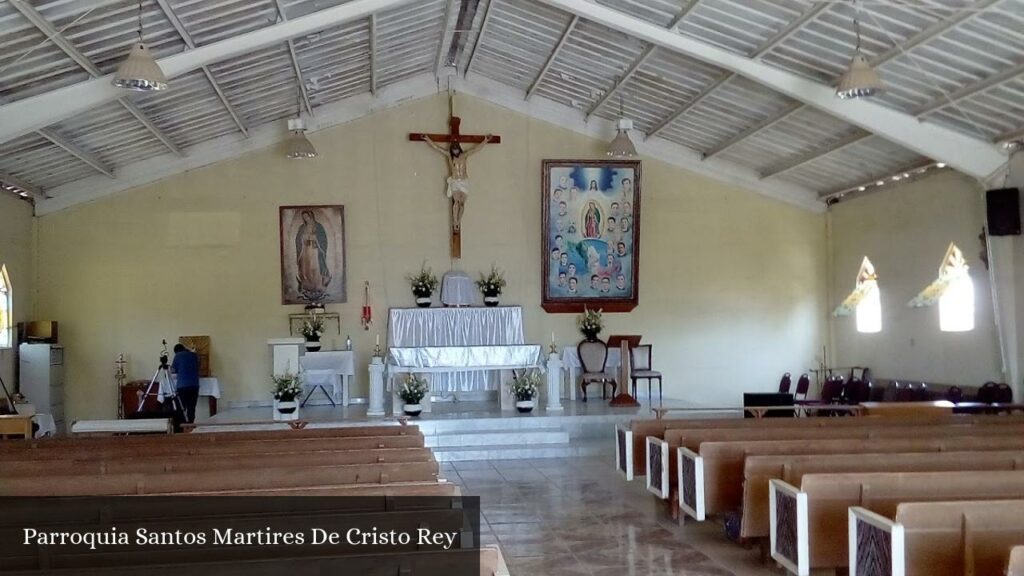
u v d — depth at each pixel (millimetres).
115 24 9859
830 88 11852
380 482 5320
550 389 14312
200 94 13125
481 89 16438
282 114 15617
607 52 13664
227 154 15836
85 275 15344
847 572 5602
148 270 15539
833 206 16719
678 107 14875
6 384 13820
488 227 16453
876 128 11953
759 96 13320
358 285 16109
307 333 15461
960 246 12906
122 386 14938
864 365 15672
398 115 16328
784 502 5539
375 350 15227
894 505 5266
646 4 11375
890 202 14781
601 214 16578
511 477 10758
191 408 13578
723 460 7004
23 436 10648
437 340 15742
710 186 16797
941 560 4457
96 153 14039
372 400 13992
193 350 15375
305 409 15008
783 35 10859
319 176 16094
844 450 6918
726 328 16766
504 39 14406
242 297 15773
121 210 15516
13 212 14359
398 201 16266
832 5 9977
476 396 16125
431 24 13781
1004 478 5238
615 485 10125
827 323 16844
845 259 16297
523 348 14414
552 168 16422
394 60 14898
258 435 8398
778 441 6980
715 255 16797
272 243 15906
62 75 10602
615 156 15203
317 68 13852
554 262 16469
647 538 7531
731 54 11719
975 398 12367
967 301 12852
